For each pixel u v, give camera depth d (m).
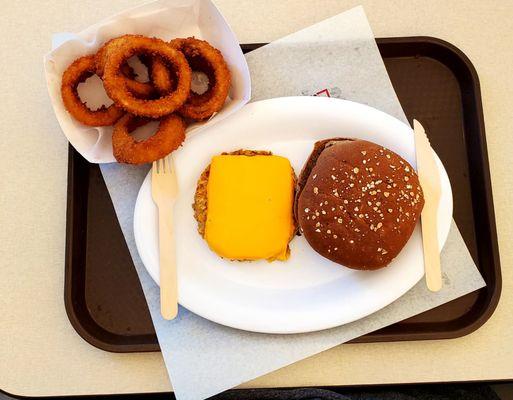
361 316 0.43
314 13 0.50
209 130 0.46
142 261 0.44
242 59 0.45
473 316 0.45
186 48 0.45
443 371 0.44
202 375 0.44
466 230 0.47
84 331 0.44
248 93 0.45
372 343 0.45
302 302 0.44
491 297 0.44
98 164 0.48
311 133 0.47
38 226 0.47
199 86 0.48
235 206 0.44
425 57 0.50
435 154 0.45
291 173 0.45
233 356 0.44
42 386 0.44
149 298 0.45
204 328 0.45
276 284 0.45
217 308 0.43
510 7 0.50
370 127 0.46
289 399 0.44
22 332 0.45
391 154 0.44
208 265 0.46
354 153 0.43
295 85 0.48
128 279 0.46
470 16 0.50
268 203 0.44
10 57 0.49
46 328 0.45
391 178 0.43
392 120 0.46
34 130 0.48
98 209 0.47
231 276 0.45
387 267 0.44
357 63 0.48
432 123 0.49
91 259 0.47
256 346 0.44
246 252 0.44
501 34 0.49
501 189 0.47
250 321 0.43
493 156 0.48
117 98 0.43
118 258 0.47
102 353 0.45
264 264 0.46
